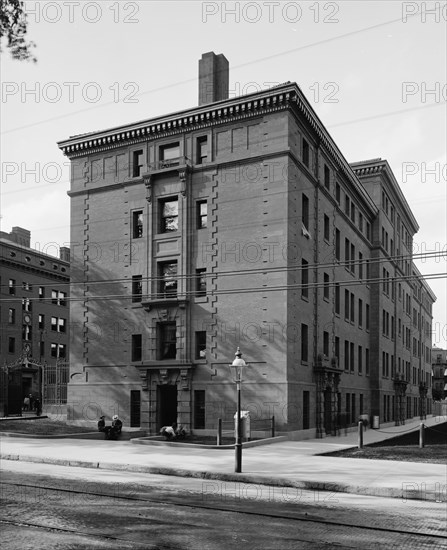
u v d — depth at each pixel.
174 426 32.41
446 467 19.23
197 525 10.80
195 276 31.28
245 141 32.84
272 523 11.15
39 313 65.31
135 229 36.00
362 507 13.16
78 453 22.69
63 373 41.91
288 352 30.38
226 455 22.39
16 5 9.27
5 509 12.00
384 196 55.34
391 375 56.19
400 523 11.38
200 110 33.75
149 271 34.62
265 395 30.36
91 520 11.02
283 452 23.94
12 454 22.25
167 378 33.16
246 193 32.44
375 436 36.16
